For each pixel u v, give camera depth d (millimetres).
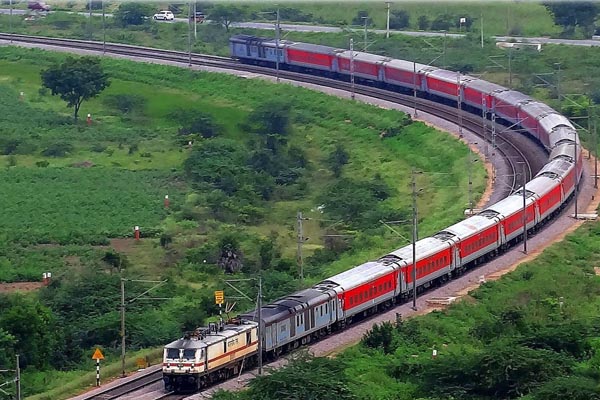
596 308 166750
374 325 150125
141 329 165000
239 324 141875
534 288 173750
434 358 139875
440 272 176375
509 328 153625
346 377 131250
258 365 137375
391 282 165500
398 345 148000
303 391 124688
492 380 131625
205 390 132500
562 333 145750
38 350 154500
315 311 150750
